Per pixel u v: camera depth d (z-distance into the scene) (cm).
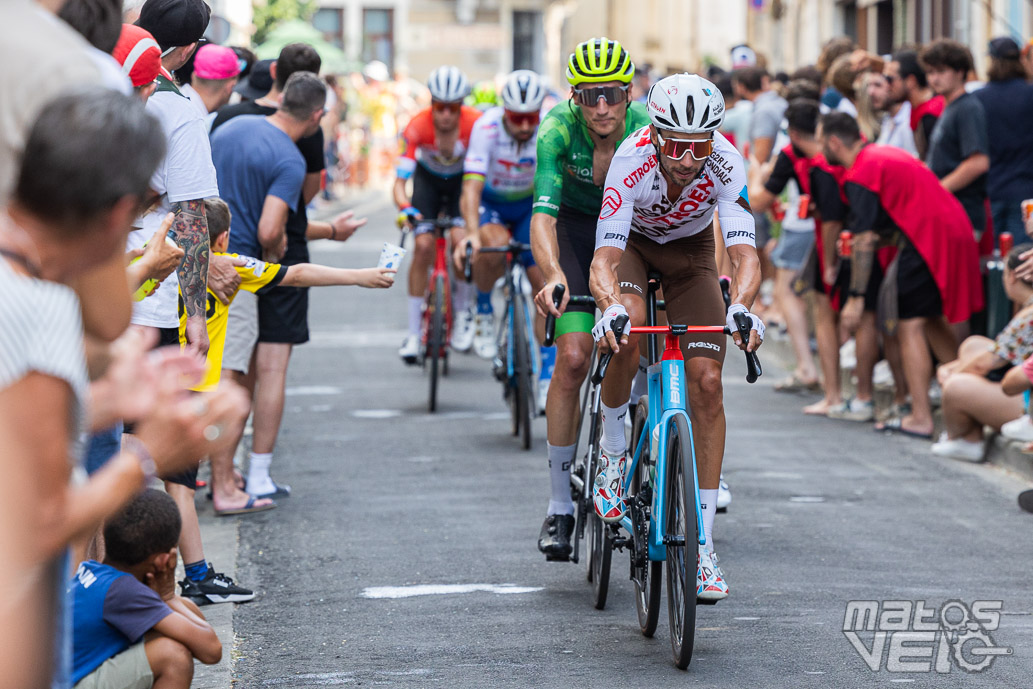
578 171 1744
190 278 1552
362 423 2931
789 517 2136
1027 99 3181
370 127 12581
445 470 2472
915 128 3438
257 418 2214
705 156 1441
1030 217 2489
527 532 2034
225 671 1424
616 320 1420
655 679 1394
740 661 1451
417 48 14500
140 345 677
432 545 1962
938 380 2797
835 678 1394
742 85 3812
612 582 1800
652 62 12850
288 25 8812
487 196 2928
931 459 2595
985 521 2109
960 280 2767
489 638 1543
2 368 639
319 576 1812
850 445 2738
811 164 2959
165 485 1695
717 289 1600
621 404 1594
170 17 1561
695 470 1392
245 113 2262
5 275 648
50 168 650
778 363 3897
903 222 2783
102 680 1131
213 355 1930
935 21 6031
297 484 2366
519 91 2738
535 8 14538
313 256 6381
